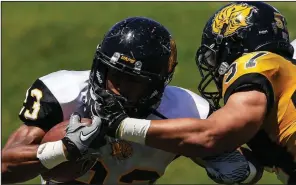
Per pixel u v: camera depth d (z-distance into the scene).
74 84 11.59
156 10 38.75
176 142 10.47
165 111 12.11
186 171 22.00
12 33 36.31
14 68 32.50
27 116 11.38
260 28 11.74
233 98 10.62
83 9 39.75
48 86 11.47
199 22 36.69
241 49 11.75
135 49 10.95
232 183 11.87
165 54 11.21
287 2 38.00
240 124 10.39
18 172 10.94
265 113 10.64
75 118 10.69
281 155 11.36
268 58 11.08
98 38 35.66
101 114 10.88
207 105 12.44
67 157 10.47
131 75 11.00
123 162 11.91
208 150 10.48
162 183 21.19
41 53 34.12
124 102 11.12
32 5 40.84
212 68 12.18
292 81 11.17
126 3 40.34
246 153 12.01
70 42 35.25
